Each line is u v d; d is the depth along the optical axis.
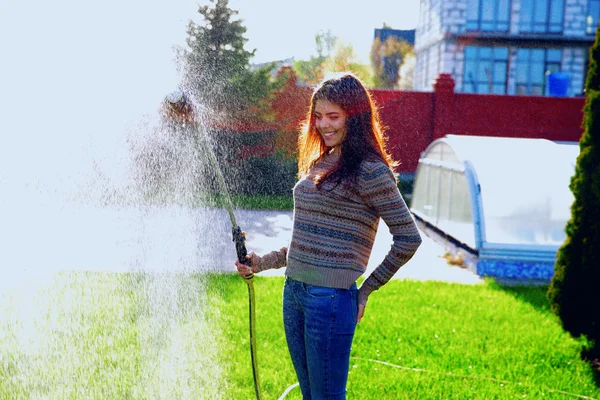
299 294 1.80
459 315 3.98
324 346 1.76
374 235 1.80
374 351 3.23
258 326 3.49
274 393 2.64
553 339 3.54
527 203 5.51
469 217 5.68
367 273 5.06
